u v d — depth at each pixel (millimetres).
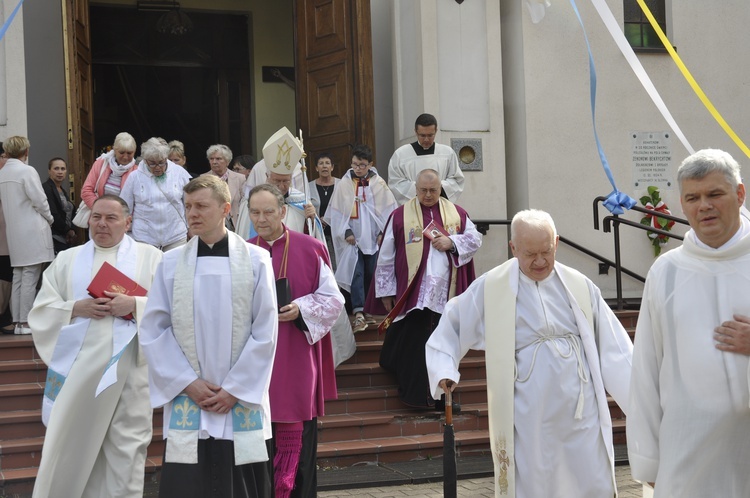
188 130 16453
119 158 9102
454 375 4965
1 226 9047
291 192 7418
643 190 11695
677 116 11867
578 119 11500
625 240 11641
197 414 4598
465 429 8266
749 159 12031
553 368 4797
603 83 11594
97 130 16094
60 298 5766
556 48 11461
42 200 8992
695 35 11953
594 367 4848
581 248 11266
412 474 7285
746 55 12109
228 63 15992
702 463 3830
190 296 4668
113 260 5910
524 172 11367
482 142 11047
